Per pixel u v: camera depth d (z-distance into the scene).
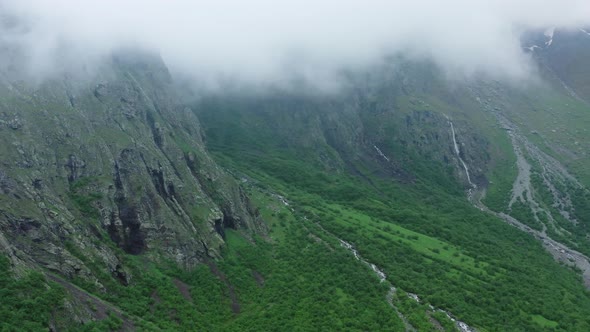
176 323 147.00
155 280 160.75
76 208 160.88
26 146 160.88
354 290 183.00
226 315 161.62
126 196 178.25
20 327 106.94
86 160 176.62
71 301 122.44
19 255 127.88
